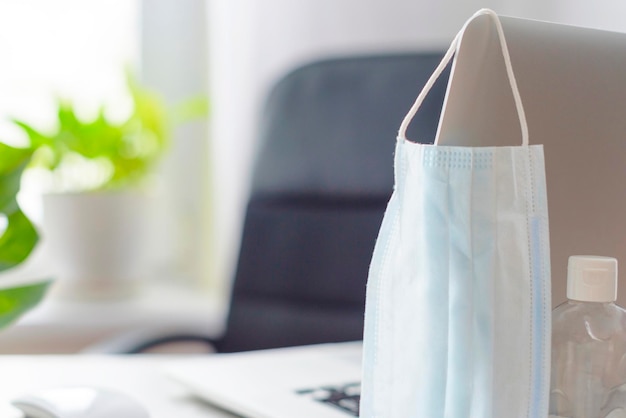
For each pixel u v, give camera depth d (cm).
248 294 131
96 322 163
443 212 45
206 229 191
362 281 124
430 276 45
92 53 191
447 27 137
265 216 132
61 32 189
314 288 127
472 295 45
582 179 50
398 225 48
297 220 130
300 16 159
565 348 47
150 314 167
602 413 46
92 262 169
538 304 45
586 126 50
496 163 45
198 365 81
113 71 191
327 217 128
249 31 168
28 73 186
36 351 161
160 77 196
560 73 49
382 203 124
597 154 50
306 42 159
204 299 185
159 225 194
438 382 45
